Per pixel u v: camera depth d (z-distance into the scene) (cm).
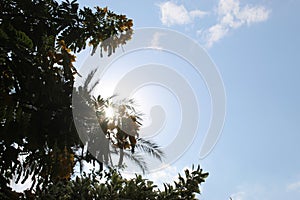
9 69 449
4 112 409
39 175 463
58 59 487
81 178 545
